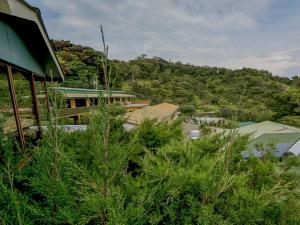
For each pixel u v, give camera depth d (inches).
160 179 121.6
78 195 91.0
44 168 95.7
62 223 88.6
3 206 85.7
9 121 225.3
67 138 135.6
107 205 77.4
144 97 2349.9
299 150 401.7
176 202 112.2
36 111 239.6
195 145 179.6
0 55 165.0
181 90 2659.9
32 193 106.5
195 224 107.7
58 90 107.8
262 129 541.3
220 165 124.2
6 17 179.0
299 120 1088.8
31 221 82.5
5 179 102.0
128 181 114.4
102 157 83.7
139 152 179.2
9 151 107.0
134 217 88.0
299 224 115.0
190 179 116.8
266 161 170.7
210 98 2347.4
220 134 184.5
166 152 165.5
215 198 110.7
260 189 141.1
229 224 98.0
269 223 113.9
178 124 289.7
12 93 176.6
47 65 293.3
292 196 127.7
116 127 108.7
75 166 87.0
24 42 221.3
